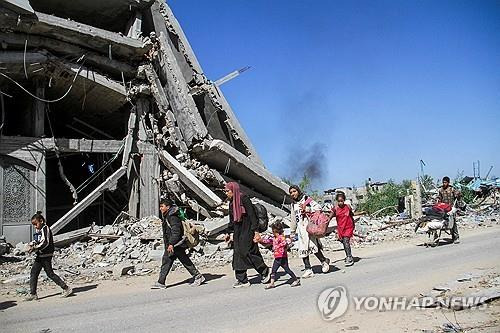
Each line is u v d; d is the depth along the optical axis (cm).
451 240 1523
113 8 1748
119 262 1272
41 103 1588
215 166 1788
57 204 2036
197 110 1700
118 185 1852
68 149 1608
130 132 1720
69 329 650
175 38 1942
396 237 1716
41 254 879
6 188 1488
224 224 1461
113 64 1681
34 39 1505
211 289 910
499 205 3014
